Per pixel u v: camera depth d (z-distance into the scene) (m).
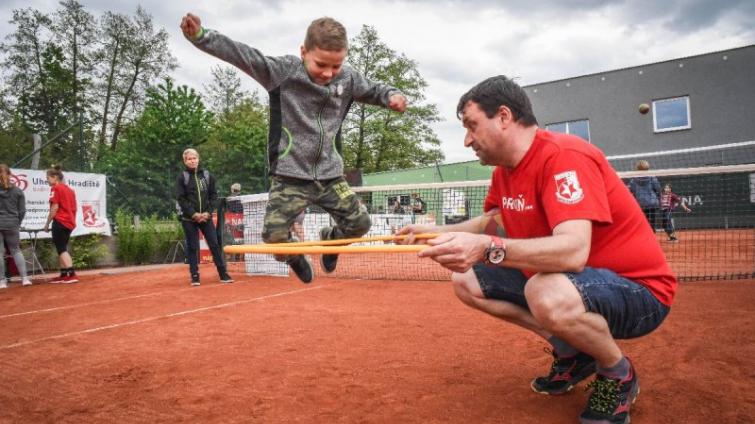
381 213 14.89
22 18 38.09
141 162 13.14
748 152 19.08
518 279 2.64
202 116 23.45
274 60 3.23
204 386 2.88
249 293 6.65
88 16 39.47
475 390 2.71
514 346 3.57
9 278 9.55
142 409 2.55
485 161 2.37
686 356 3.16
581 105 22.12
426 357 3.35
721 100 19.64
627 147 21.27
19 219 8.56
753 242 12.01
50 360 3.51
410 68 35.75
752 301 4.91
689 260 8.98
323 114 3.34
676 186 17.08
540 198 2.26
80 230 11.30
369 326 4.32
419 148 37.50
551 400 2.55
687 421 2.23
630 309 2.18
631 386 2.22
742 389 2.58
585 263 2.06
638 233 2.25
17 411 2.55
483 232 2.87
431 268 9.91
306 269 3.59
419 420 2.32
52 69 35.91
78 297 6.90
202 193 7.77
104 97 39.97
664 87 20.59
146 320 4.88
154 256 12.67
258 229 9.21
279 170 3.26
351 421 2.32
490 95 2.23
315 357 3.41
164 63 41.78
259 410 2.49
